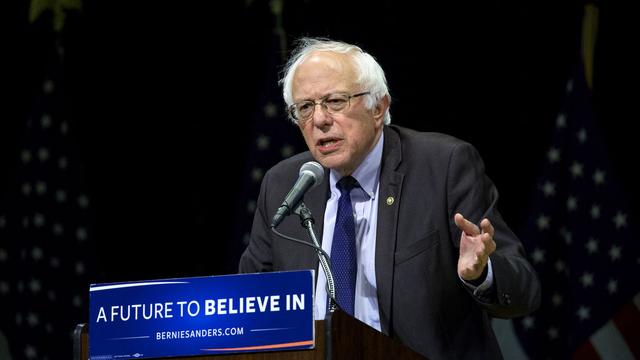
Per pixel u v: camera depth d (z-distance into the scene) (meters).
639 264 16.34
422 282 9.87
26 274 18.83
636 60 16.94
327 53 10.37
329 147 10.19
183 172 18.81
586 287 16.48
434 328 9.79
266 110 18.56
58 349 18.52
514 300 9.24
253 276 7.48
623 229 16.50
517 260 9.64
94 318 7.71
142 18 19.30
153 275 18.55
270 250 11.15
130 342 7.62
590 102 16.89
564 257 16.78
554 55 17.34
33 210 19.02
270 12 18.88
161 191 18.80
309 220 9.01
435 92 17.62
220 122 18.91
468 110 17.48
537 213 16.89
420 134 10.77
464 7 17.69
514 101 17.38
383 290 9.91
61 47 19.30
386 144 10.61
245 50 19.05
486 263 8.95
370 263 10.18
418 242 9.99
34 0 19.48
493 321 16.86
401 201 10.23
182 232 18.62
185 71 19.09
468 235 8.59
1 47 19.61
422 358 8.16
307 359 7.32
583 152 16.83
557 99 17.27
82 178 19.00
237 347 7.43
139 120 19.03
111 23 19.33
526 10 17.50
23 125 19.47
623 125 16.88
